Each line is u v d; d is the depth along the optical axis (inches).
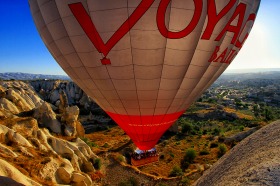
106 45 364.2
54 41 414.6
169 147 1518.2
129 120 462.3
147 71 381.7
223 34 386.6
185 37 360.8
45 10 390.9
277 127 333.4
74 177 724.0
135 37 352.8
